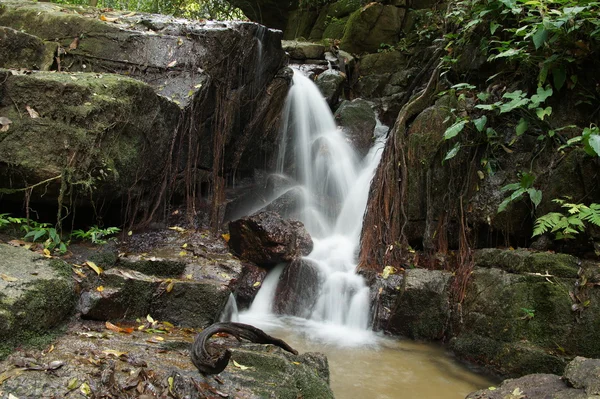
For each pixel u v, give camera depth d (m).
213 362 3.01
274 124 7.48
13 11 6.50
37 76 4.41
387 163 6.05
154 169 5.41
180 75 6.07
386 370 4.27
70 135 4.35
